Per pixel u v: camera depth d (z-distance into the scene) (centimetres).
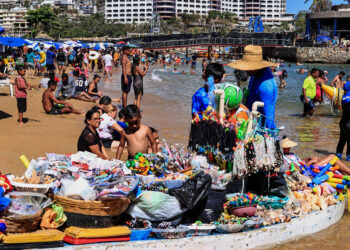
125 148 876
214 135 538
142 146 632
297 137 1106
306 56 7288
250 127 544
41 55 2605
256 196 535
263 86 600
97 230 443
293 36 7756
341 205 611
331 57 7150
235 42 7631
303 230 541
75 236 434
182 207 483
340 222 598
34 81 2184
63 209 454
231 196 539
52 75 1412
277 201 544
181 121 1233
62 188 464
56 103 1275
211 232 493
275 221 523
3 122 1109
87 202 443
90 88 1588
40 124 1105
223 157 536
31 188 450
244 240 488
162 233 468
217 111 567
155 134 828
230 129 532
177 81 2819
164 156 591
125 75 1218
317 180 638
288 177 614
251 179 579
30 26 17100
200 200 488
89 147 638
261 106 590
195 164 563
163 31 18338
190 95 1953
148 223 482
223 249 479
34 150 827
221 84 568
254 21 10456
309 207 568
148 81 2769
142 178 532
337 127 1254
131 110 615
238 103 568
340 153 902
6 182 454
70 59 3391
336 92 1377
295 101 1931
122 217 485
